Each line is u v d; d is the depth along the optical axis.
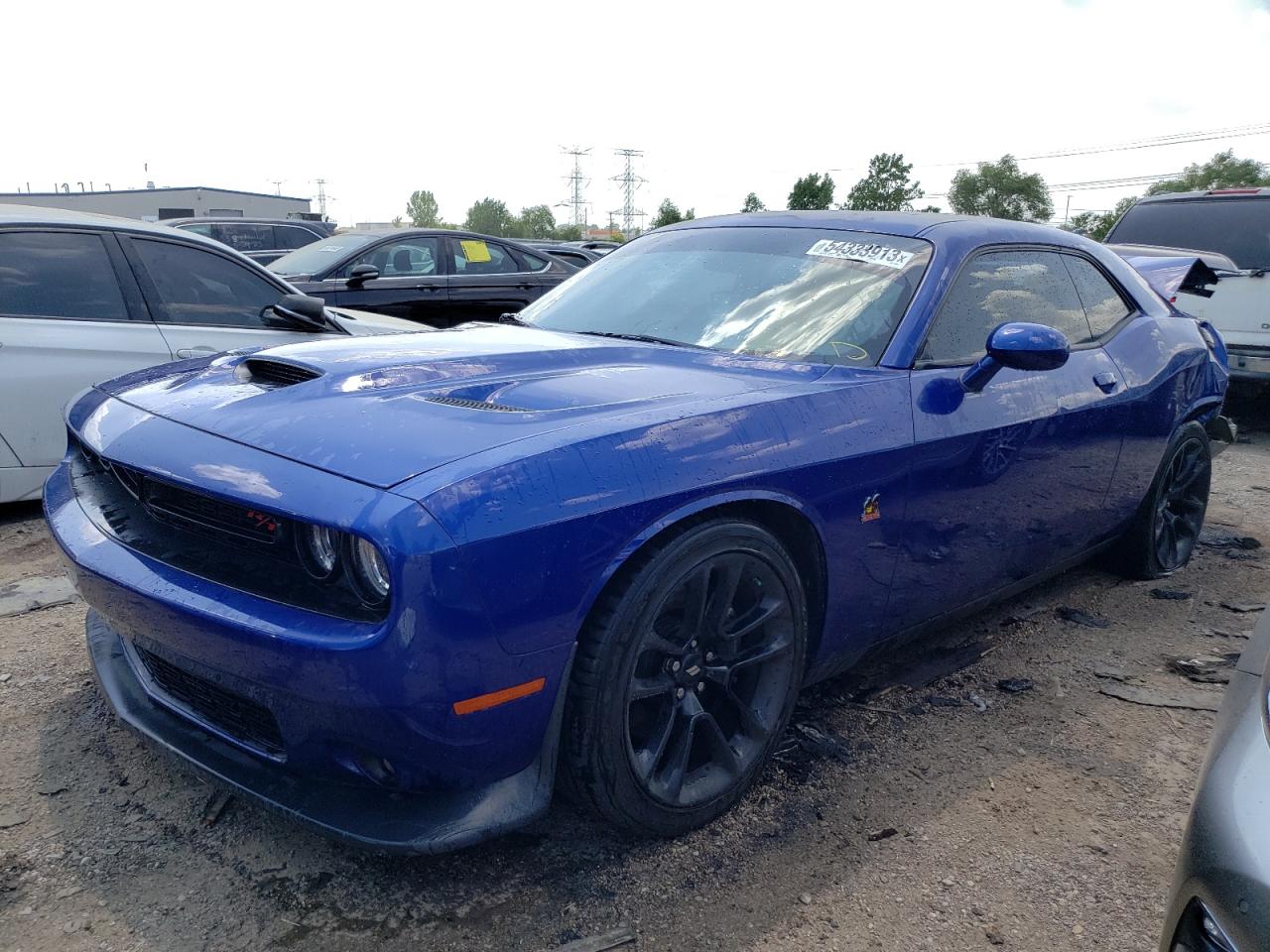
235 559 1.98
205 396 2.37
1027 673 3.34
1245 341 7.86
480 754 1.90
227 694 2.03
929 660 3.40
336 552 1.82
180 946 1.92
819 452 2.37
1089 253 3.70
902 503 2.62
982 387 2.85
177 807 2.36
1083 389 3.28
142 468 2.10
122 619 2.11
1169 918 1.54
